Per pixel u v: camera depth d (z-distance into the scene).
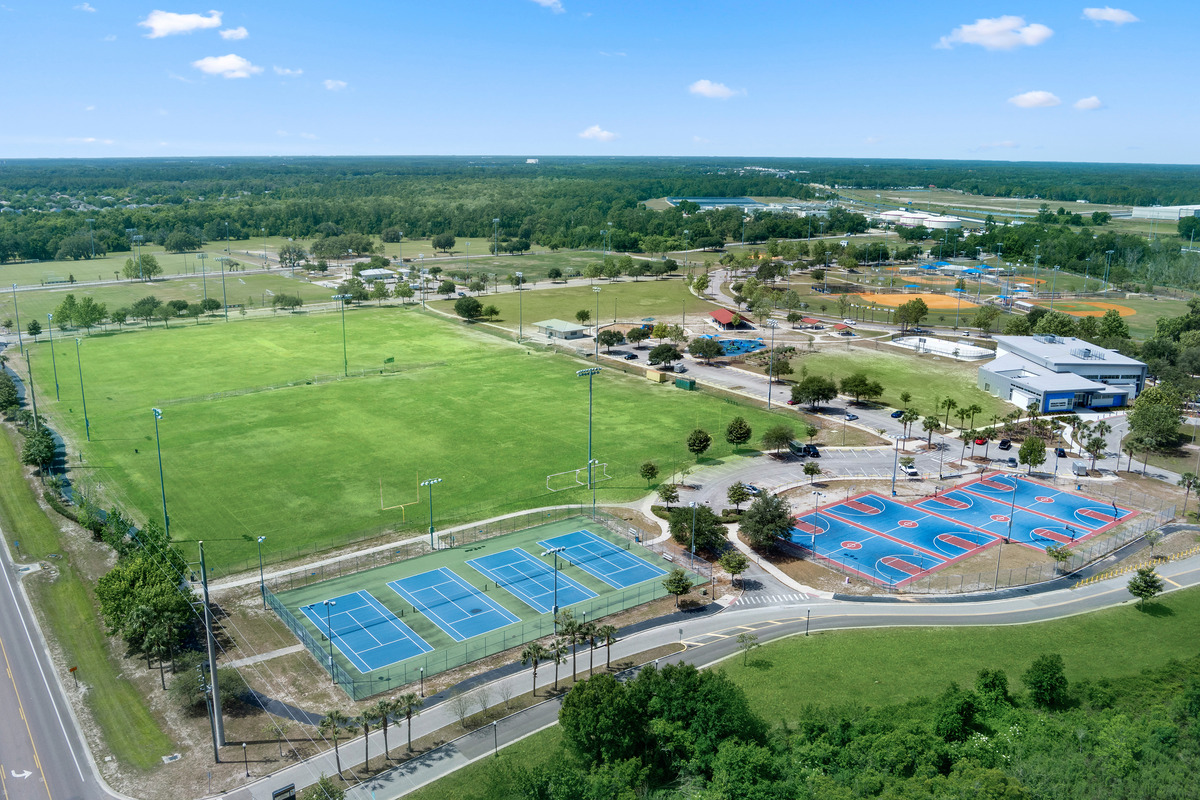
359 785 69.56
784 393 186.38
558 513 125.38
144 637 86.69
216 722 73.50
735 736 71.31
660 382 196.25
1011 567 109.50
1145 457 149.62
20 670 86.12
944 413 171.50
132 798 68.19
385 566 109.31
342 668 87.25
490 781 69.00
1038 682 78.12
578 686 72.88
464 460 145.50
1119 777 65.69
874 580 106.44
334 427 162.00
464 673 86.81
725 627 95.56
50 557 110.81
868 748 70.19
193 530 118.12
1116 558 111.81
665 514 125.50
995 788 61.91
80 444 152.12
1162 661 87.50
